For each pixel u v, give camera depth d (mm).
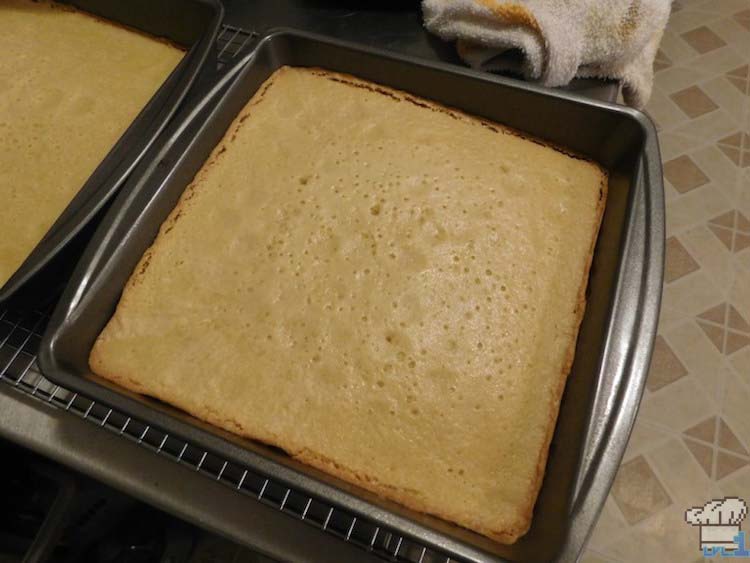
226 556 503
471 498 268
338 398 285
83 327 292
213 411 284
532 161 340
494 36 363
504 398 284
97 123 387
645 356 267
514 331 297
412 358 291
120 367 294
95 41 425
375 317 299
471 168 337
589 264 315
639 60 389
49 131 384
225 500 284
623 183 329
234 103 353
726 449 474
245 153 346
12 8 440
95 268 295
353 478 271
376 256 312
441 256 312
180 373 293
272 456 269
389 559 271
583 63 372
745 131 622
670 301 534
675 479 465
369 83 366
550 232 321
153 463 290
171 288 312
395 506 266
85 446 293
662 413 488
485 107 351
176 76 354
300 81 369
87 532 426
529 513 265
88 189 328
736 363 506
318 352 294
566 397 285
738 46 681
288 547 276
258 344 297
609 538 447
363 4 428
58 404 299
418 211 323
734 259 552
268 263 314
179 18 407
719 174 597
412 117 355
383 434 279
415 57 349
